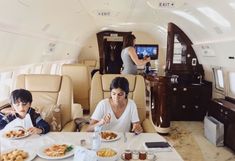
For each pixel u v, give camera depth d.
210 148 3.60
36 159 1.46
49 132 1.95
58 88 2.59
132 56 3.81
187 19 4.18
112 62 8.73
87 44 8.68
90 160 1.29
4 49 2.47
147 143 1.69
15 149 1.56
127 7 3.95
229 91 4.27
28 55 3.26
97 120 2.11
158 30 6.84
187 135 4.14
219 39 3.84
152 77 4.41
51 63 4.72
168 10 4.00
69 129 2.30
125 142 1.74
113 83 2.02
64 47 5.22
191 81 5.24
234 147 3.37
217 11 3.09
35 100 2.53
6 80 2.90
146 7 3.91
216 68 4.57
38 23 2.91
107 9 4.09
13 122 1.97
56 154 1.49
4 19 2.15
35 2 2.36
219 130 3.66
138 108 2.53
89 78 4.36
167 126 4.09
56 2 2.75
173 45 5.21
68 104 2.55
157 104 4.09
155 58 8.48
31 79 2.59
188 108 4.98
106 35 8.53
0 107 2.61
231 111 3.46
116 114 2.14
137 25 6.71
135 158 1.47
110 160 1.40
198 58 5.21
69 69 4.27
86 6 3.76
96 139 1.61
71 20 4.08
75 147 1.55
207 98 4.95
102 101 2.17
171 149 1.63
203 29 4.09
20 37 2.67
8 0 1.95
